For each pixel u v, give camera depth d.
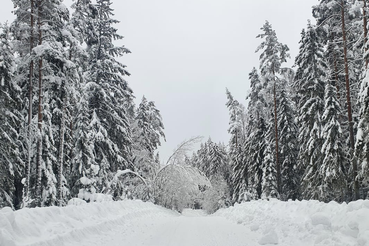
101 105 24.64
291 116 27.62
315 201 8.34
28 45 18.45
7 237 5.41
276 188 27.25
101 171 22.83
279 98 28.20
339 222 6.35
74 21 21.94
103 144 24.05
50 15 18.92
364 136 13.82
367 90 13.13
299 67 23.33
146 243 7.55
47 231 6.71
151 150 32.91
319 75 22.02
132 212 13.33
